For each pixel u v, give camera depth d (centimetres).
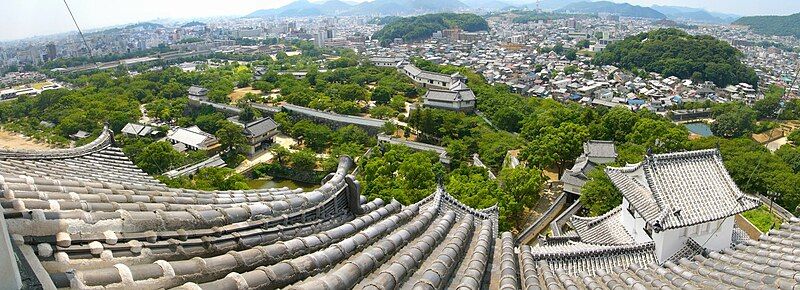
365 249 998
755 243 1377
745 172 5259
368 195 4938
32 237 639
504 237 1491
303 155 7381
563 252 2262
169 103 10694
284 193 1386
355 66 16138
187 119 9700
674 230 2333
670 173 2450
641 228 2606
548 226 4384
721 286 1148
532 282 1098
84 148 1636
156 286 593
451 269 1020
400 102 10444
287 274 725
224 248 847
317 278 770
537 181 4647
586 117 7406
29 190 867
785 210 4694
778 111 10731
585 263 2264
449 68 14412
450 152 6900
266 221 1016
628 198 2605
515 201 4391
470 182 4675
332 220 1251
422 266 1003
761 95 13338
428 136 8338
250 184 7300
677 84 14488
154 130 8950
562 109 7894
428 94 10112
